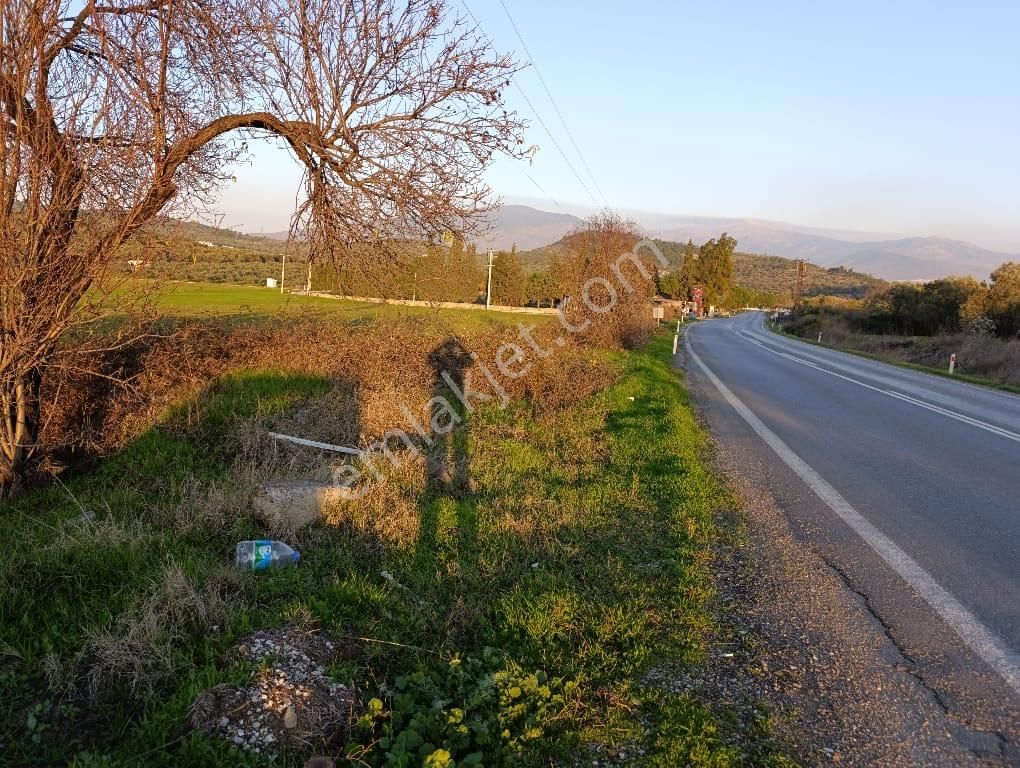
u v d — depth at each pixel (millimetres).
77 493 5746
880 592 4426
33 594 3664
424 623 3746
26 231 4910
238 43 6039
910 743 2885
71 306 5355
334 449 6945
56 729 2744
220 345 9672
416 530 5078
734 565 4855
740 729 2959
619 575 4512
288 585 4035
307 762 2500
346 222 6898
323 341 10703
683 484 6727
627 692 3215
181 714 2791
